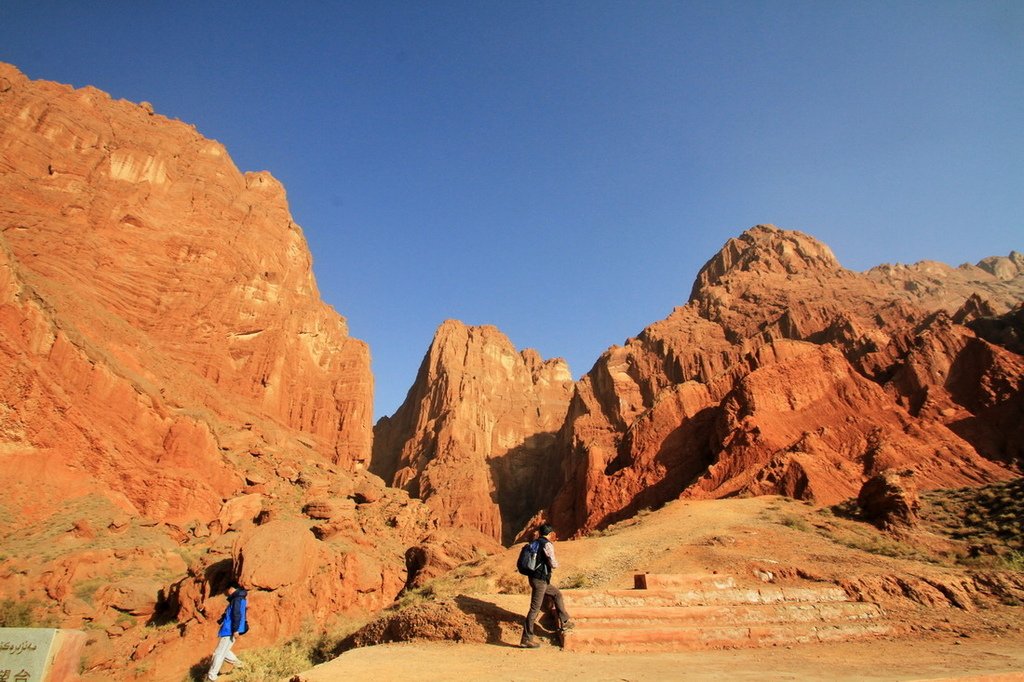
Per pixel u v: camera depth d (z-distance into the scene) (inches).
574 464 4451.3
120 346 2571.4
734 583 716.7
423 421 5979.3
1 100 3198.8
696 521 1293.1
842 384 2336.4
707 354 4628.4
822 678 389.7
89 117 3668.8
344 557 1576.0
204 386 3004.4
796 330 4500.5
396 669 407.2
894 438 1968.5
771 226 6574.8
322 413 3860.7
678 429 2536.9
